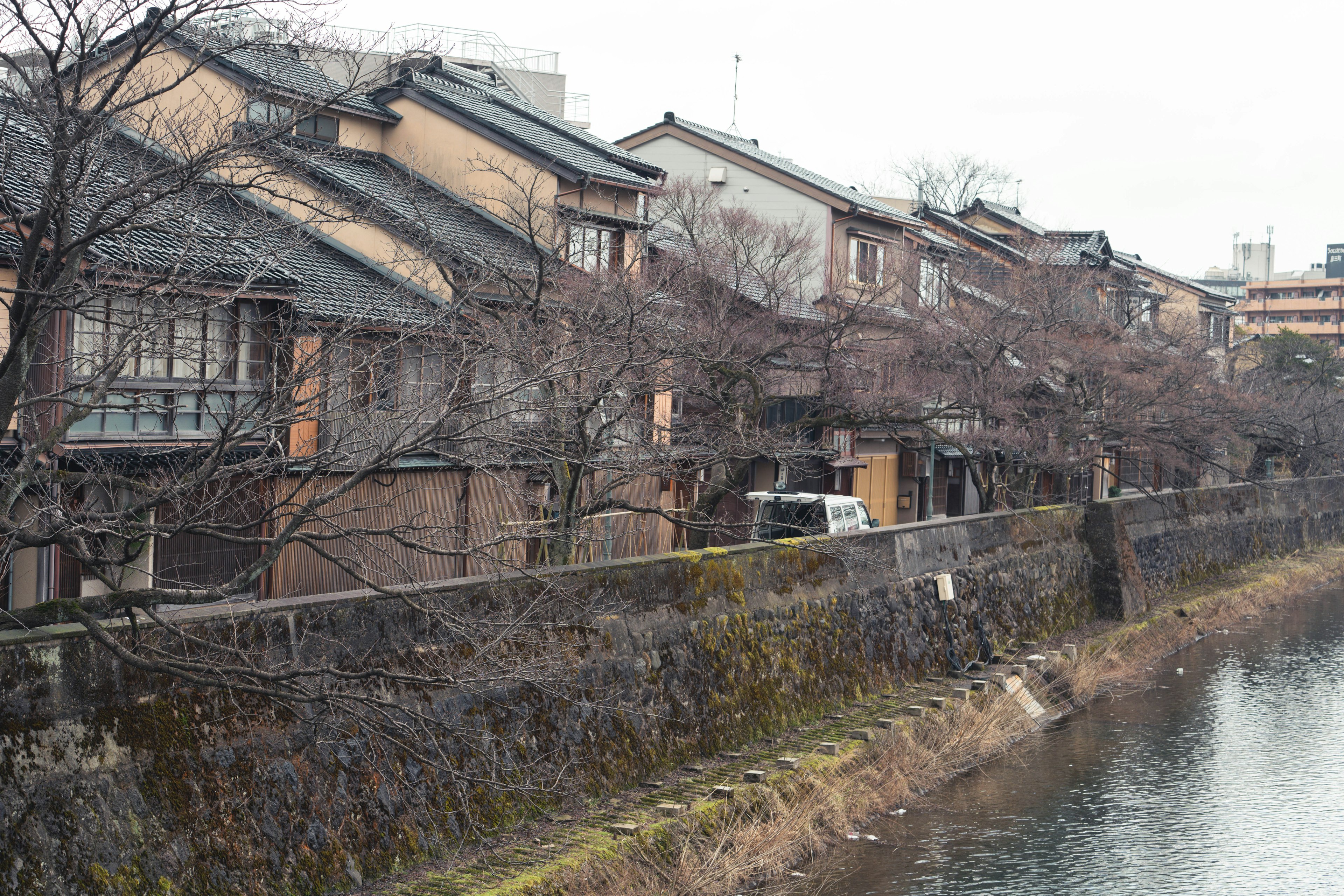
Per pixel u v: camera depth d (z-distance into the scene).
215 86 16.33
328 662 9.71
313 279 16.95
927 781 15.60
